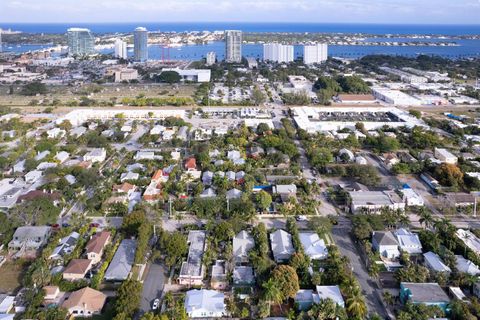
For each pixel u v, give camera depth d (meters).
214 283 123.94
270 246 143.00
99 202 171.75
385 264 133.75
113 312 110.31
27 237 144.12
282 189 185.25
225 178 192.50
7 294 120.06
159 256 137.62
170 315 107.06
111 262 131.50
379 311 113.88
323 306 107.50
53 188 184.00
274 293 109.81
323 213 169.38
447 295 119.62
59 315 107.56
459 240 141.25
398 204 170.00
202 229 154.12
